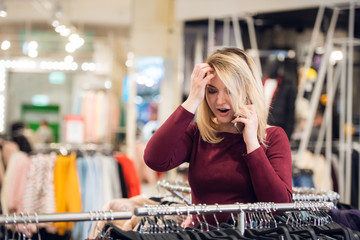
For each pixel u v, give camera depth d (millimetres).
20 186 3367
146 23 5723
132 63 5801
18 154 3715
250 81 1399
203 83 1350
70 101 7398
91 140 5242
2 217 1060
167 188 1776
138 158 6574
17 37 7031
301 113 4434
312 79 4434
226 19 4766
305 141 4391
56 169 3430
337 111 4348
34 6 6500
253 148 1345
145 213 1148
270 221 1360
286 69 4527
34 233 3215
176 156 1497
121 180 3750
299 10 4488
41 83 7418
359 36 4309
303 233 1214
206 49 4891
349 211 1492
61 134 7320
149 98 7750
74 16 7027
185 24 4977
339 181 4227
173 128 1363
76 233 3307
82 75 7297
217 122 1505
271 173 1323
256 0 4602
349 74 4332
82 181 3555
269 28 4602
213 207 1203
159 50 5699
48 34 6992
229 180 1461
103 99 6184
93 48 6871
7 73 7238
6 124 7297
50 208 3322
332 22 4371
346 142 4297
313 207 1324
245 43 4680
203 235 1141
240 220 1228
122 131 6727
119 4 6430
